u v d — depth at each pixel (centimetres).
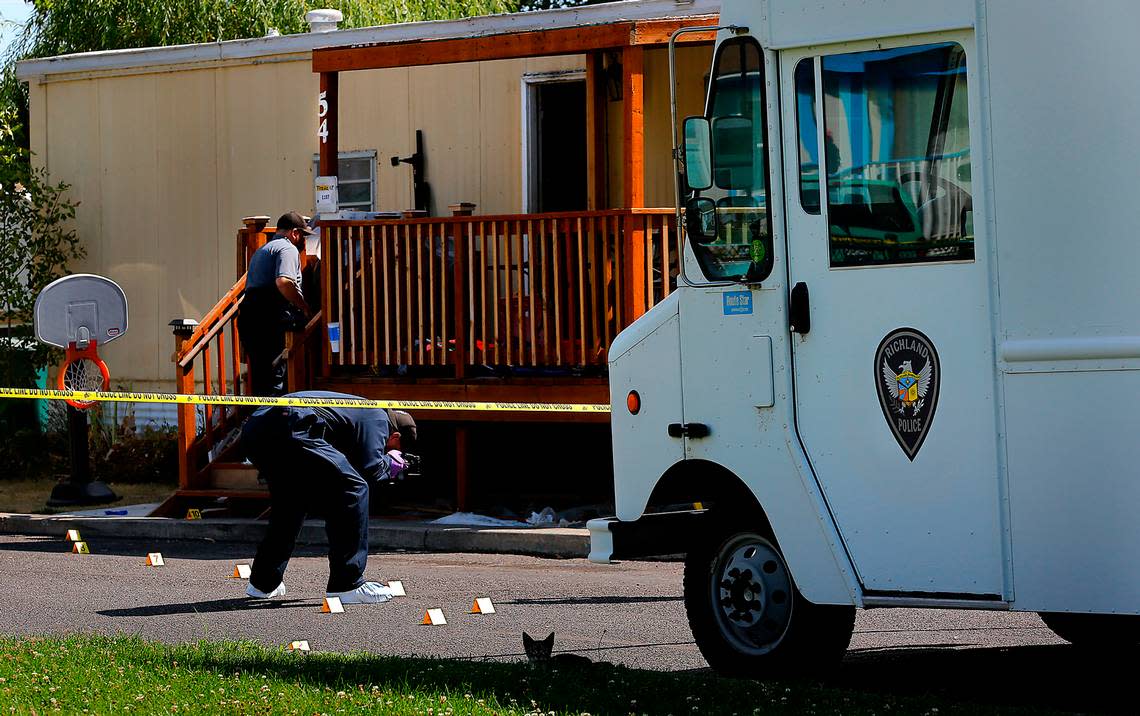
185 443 3052
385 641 1797
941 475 1361
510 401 2884
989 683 1497
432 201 3550
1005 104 1322
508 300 2891
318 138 3638
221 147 3772
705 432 1512
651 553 1617
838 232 1422
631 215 2748
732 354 1491
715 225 1510
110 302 3148
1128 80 1279
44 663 1517
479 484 3188
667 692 1355
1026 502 1317
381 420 2106
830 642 1481
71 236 3938
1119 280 1280
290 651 1630
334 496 2070
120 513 3086
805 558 1437
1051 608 1308
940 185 1365
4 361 3894
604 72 3225
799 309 1442
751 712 1266
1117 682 1498
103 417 3900
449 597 2147
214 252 3781
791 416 1448
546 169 3447
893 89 1392
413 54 3025
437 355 2983
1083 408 1292
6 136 4156
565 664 1501
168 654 1577
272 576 2120
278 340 2873
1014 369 1320
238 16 5378
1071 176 1298
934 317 1363
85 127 3922
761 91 1470
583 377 2853
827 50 1428
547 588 2230
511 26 3391
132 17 5466
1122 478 1278
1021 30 1316
